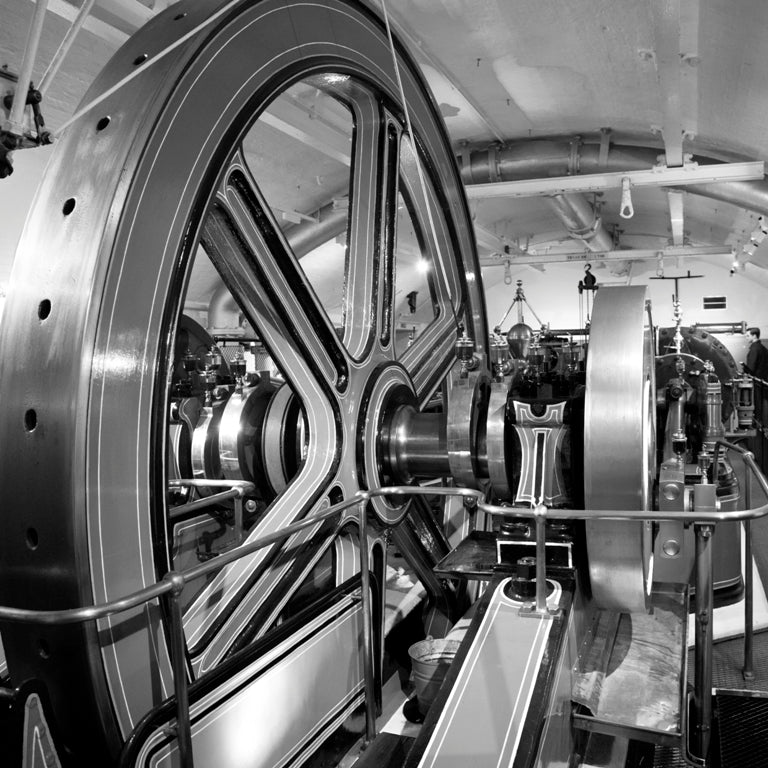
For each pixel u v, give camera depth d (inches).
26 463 63.3
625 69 208.1
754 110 194.5
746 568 135.7
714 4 147.8
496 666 78.9
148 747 62.4
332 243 386.0
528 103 258.2
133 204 65.5
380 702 102.6
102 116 72.2
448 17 187.6
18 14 153.9
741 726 98.1
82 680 61.3
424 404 134.3
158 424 68.4
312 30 97.3
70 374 60.7
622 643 112.3
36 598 63.2
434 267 145.8
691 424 159.6
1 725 56.5
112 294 63.5
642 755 104.1
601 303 92.7
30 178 213.0
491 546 110.3
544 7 179.8
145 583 66.3
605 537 89.0
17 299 67.6
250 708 74.7
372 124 119.3
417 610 126.5
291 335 92.0
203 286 383.2
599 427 87.1
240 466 142.3
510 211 429.4
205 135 75.1
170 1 149.9
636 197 405.1
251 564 83.8
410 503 113.8
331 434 96.0
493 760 66.6
